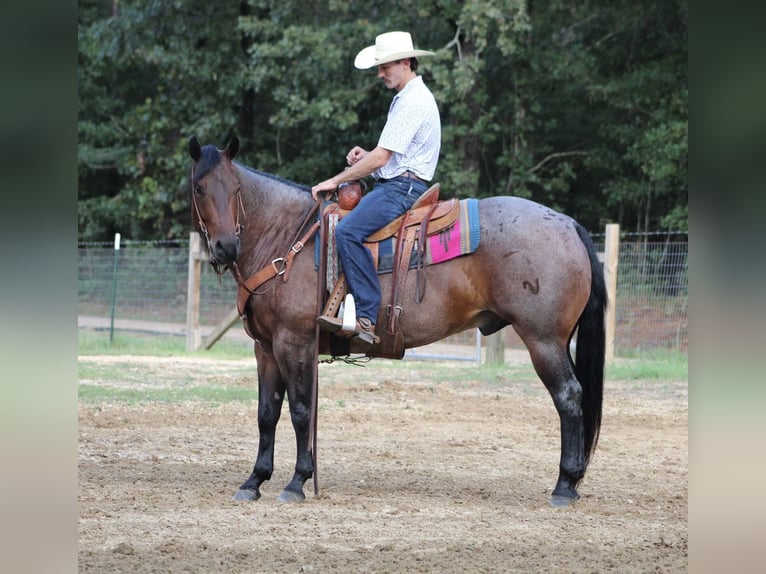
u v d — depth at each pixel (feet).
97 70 131.23
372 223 29.73
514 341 89.97
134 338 85.25
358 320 29.43
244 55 120.26
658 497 31.12
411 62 31.12
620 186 111.45
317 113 104.17
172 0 115.65
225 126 122.11
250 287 30.27
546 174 119.03
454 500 30.27
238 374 62.64
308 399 30.17
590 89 107.55
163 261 93.56
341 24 104.63
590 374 30.07
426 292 29.84
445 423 45.75
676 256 73.05
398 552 24.00
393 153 30.42
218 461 36.29
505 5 93.35
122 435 40.81
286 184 31.07
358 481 33.06
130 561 22.95
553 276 29.17
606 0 111.24
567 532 26.37
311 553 23.86
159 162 122.11
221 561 23.04
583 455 29.91
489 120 106.42
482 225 29.76
